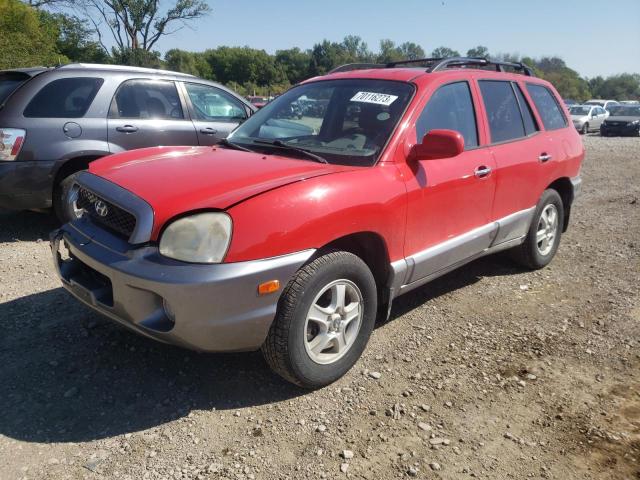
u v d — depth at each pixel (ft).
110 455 8.58
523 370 11.46
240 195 9.21
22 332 12.10
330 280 9.95
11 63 86.58
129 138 19.97
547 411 10.11
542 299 15.23
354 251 11.25
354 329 10.78
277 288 9.14
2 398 9.82
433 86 12.75
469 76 14.17
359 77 13.60
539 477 8.48
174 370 10.94
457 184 12.67
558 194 17.57
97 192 10.14
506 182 14.51
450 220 12.80
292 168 10.50
